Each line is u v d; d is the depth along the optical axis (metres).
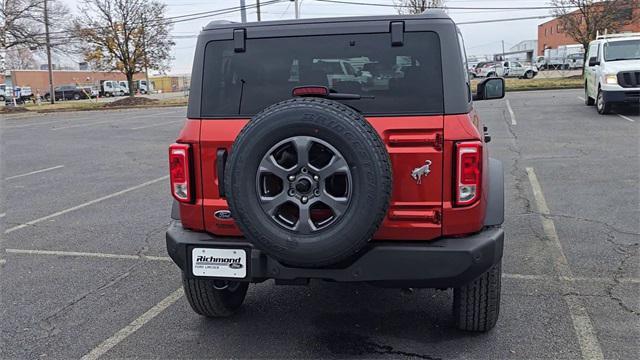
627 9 33.53
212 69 3.61
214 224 3.58
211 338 4.04
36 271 5.55
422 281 3.33
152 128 19.67
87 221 7.42
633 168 9.33
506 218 6.82
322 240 3.08
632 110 16.89
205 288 4.02
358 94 3.43
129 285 5.12
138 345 3.96
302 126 3.04
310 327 4.17
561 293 4.63
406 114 3.33
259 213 3.14
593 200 7.50
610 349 3.71
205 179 3.55
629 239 5.91
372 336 4.00
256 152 3.10
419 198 3.32
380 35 3.43
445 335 3.98
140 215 7.65
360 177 3.02
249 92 3.57
